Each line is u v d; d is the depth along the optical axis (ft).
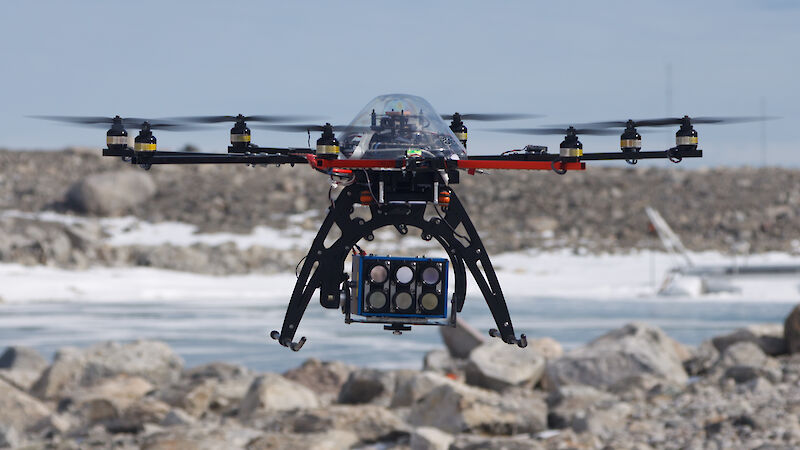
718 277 417.69
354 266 31.71
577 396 101.40
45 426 95.91
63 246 460.55
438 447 79.71
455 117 35.45
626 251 545.03
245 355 205.26
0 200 638.94
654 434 84.94
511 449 74.84
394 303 31.17
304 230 586.04
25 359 151.23
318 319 292.81
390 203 31.09
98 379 120.06
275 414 97.91
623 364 114.42
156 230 579.89
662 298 389.60
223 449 79.92
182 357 201.87
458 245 31.37
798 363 116.47
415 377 104.63
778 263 480.64
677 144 31.40
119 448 85.71
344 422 88.69
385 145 30.76
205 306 350.02
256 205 638.53
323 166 30.27
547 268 500.33
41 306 345.92
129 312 320.70
